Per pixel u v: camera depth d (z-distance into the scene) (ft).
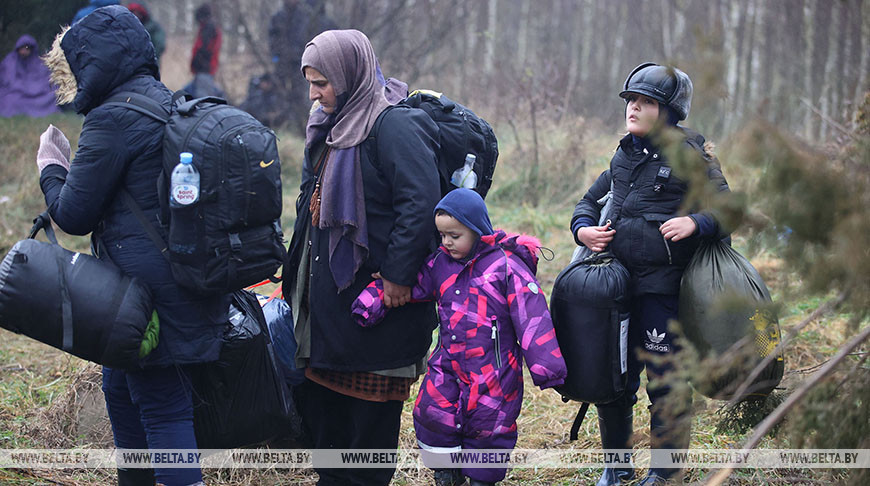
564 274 12.37
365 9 44.98
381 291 11.63
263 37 48.55
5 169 31.83
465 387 11.81
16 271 10.19
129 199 10.80
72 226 10.77
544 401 17.53
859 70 50.80
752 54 69.67
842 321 19.39
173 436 11.12
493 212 32.27
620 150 12.98
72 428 14.99
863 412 9.28
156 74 11.48
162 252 10.74
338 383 12.16
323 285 11.85
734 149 8.86
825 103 51.42
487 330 11.76
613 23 98.07
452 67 55.31
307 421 13.07
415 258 11.28
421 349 12.15
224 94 43.32
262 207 10.54
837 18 64.03
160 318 10.84
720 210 9.10
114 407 11.77
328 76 11.45
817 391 9.02
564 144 36.19
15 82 37.76
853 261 8.32
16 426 15.21
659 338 12.44
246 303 11.87
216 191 10.31
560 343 12.25
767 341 11.05
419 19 49.49
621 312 12.06
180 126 10.46
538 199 33.50
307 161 12.48
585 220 13.24
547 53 77.56
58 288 10.21
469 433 11.80
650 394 12.54
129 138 10.61
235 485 13.78
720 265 11.72
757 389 11.23
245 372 11.60
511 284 11.79
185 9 85.71
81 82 10.76
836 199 8.36
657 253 12.26
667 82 11.97
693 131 12.04
